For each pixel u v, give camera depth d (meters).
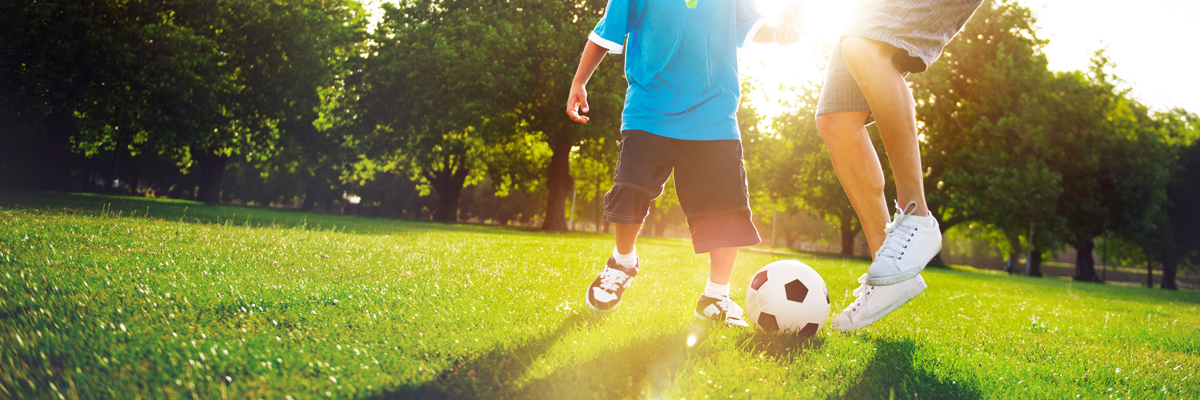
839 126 2.54
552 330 1.98
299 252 4.20
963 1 2.21
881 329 2.73
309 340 1.61
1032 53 22.73
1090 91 22.44
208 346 1.43
